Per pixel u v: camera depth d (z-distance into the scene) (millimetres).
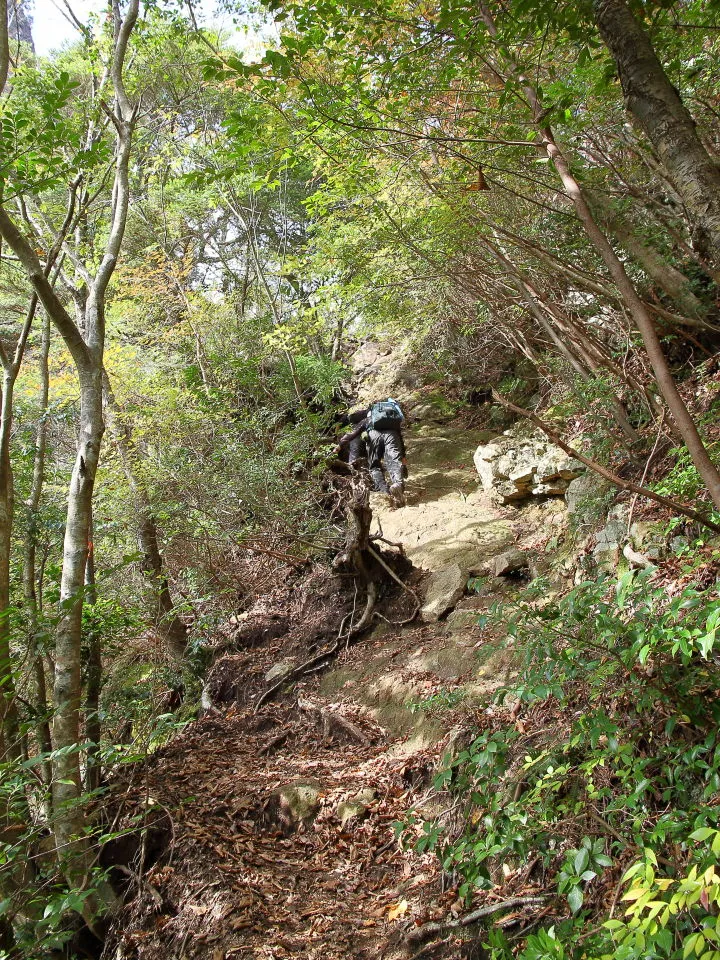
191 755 5691
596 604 2875
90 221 8633
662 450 4918
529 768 3125
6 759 3797
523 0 2463
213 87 9500
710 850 1823
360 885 3811
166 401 9320
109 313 10625
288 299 11297
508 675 4641
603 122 4320
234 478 8273
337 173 5266
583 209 2082
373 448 8797
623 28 2105
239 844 4340
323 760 5102
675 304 5203
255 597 8469
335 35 2975
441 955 2979
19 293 9500
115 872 4492
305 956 3328
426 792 4234
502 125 3846
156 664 7246
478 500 7816
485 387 10023
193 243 13789
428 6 3469
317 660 6500
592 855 2307
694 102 4652
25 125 4027
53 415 7020
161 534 8836
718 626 2064
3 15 4352
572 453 2486
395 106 3480
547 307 5402
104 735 6016
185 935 3746
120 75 5594
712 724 2607
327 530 8109
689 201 1957
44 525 5930
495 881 3168
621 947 1683
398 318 8562
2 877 3203
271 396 10664
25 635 4539
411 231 5973
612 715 2947
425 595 6508
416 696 5125
